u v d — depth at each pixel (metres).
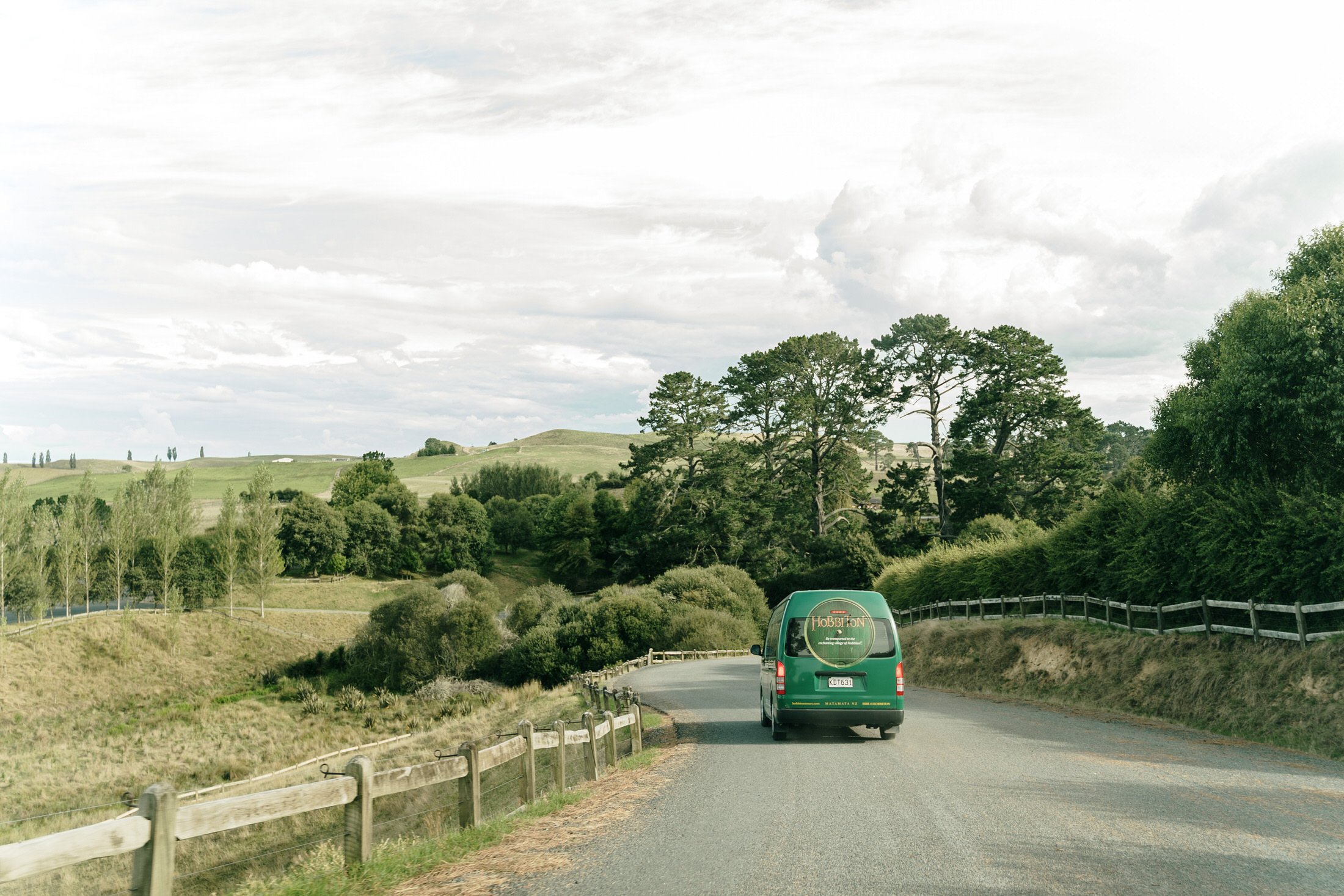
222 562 83.44
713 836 7.50
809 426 79.12
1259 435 21.48
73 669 63.81
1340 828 7.31
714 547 85.56
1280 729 13.98
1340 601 15.50
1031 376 63.97
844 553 74.94
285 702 61.56
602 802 9.70
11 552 69.44
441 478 188.38
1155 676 18.91
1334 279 20.39
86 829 4.38
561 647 62.75
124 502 84.06
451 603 69.00
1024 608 30.47
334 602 96.19
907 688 28.17
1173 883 5.72
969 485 66.56
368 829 6.67
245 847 16.81
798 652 14.08
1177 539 20.89
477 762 8.36
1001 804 8.52
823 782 10.14
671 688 30.28
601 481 158.00
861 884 5.82
